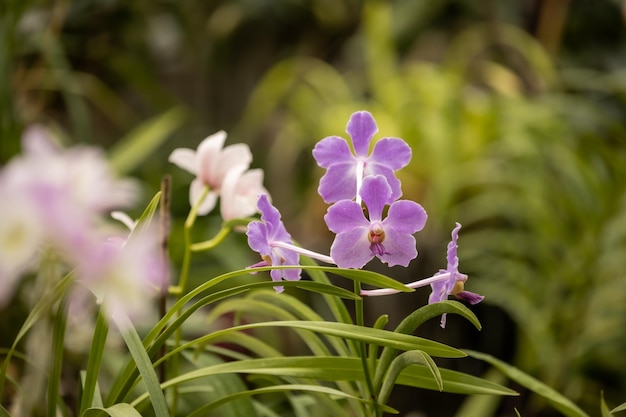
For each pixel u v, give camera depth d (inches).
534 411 62.2
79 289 31.0
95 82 91.1
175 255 66.6
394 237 29.9
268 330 69.2
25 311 50.3
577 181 69.3
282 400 42.2
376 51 92.6
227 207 35.9
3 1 57.2
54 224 24.9
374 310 72.3
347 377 32.0
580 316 65.5
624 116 96.7
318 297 74.4
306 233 81.1
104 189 25.5
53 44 72.0
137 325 46.2
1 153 55.8
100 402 32.4
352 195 31.2
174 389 35.9
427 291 72.2
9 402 44.2
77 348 45.1
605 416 33.7
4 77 56.7
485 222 78.5
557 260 70.6
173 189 84.1
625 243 67.4
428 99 84.8
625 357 69.7
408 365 31.2
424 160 78.5
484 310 76.0
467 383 32.4
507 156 78.0
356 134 31.2
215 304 67.1
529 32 97.5
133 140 70.3
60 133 72.4
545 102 85.0
